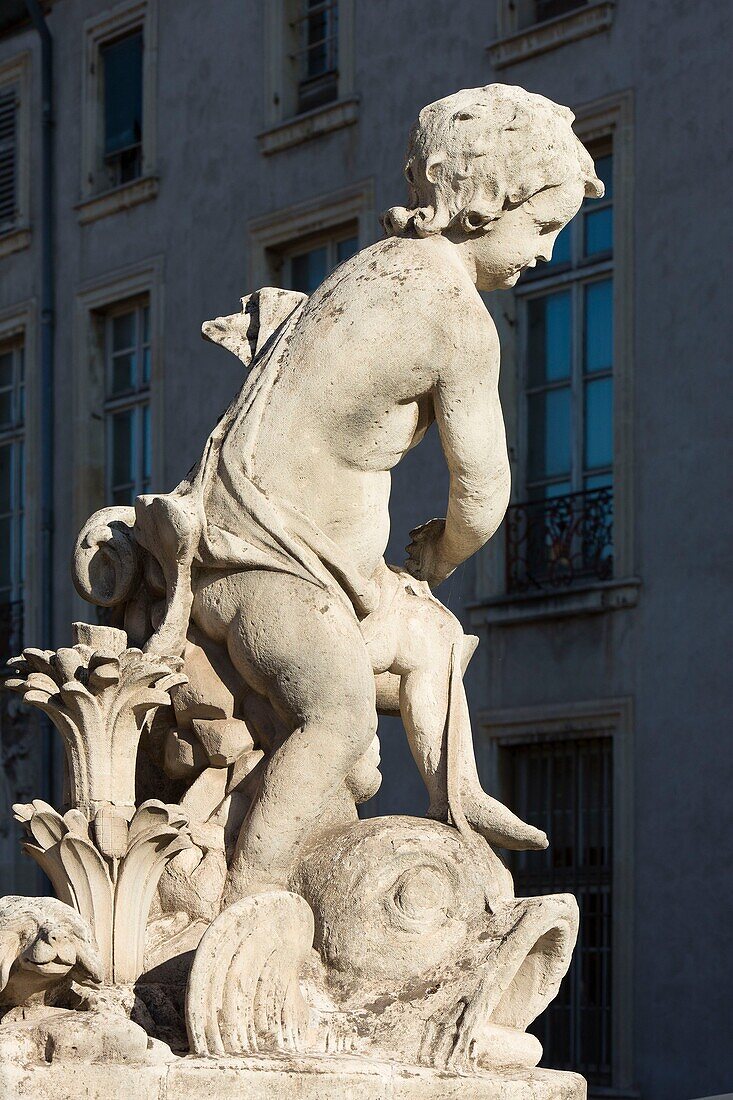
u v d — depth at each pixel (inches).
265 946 161.6
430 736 184.9
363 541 179.3
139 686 168.2
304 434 177.5
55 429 960.9
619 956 678.5
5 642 960.9
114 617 184.9
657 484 698.8
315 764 172.7
